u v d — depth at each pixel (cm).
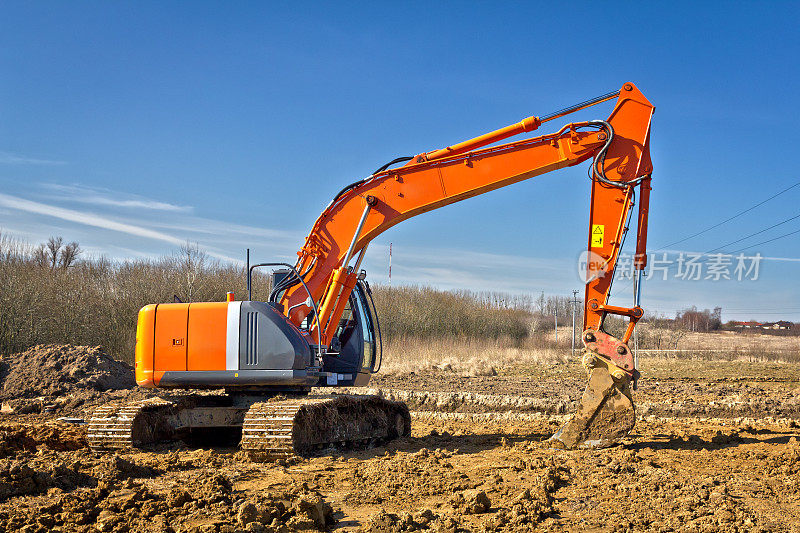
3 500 612
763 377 2233
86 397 1424
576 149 917
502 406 1519
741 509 586
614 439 862
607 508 604
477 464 826
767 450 888
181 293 2420
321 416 912
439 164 962
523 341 4112
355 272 1019
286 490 665
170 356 951
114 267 2592
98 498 628
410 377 2070
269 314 936
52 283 2144
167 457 853
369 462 842
